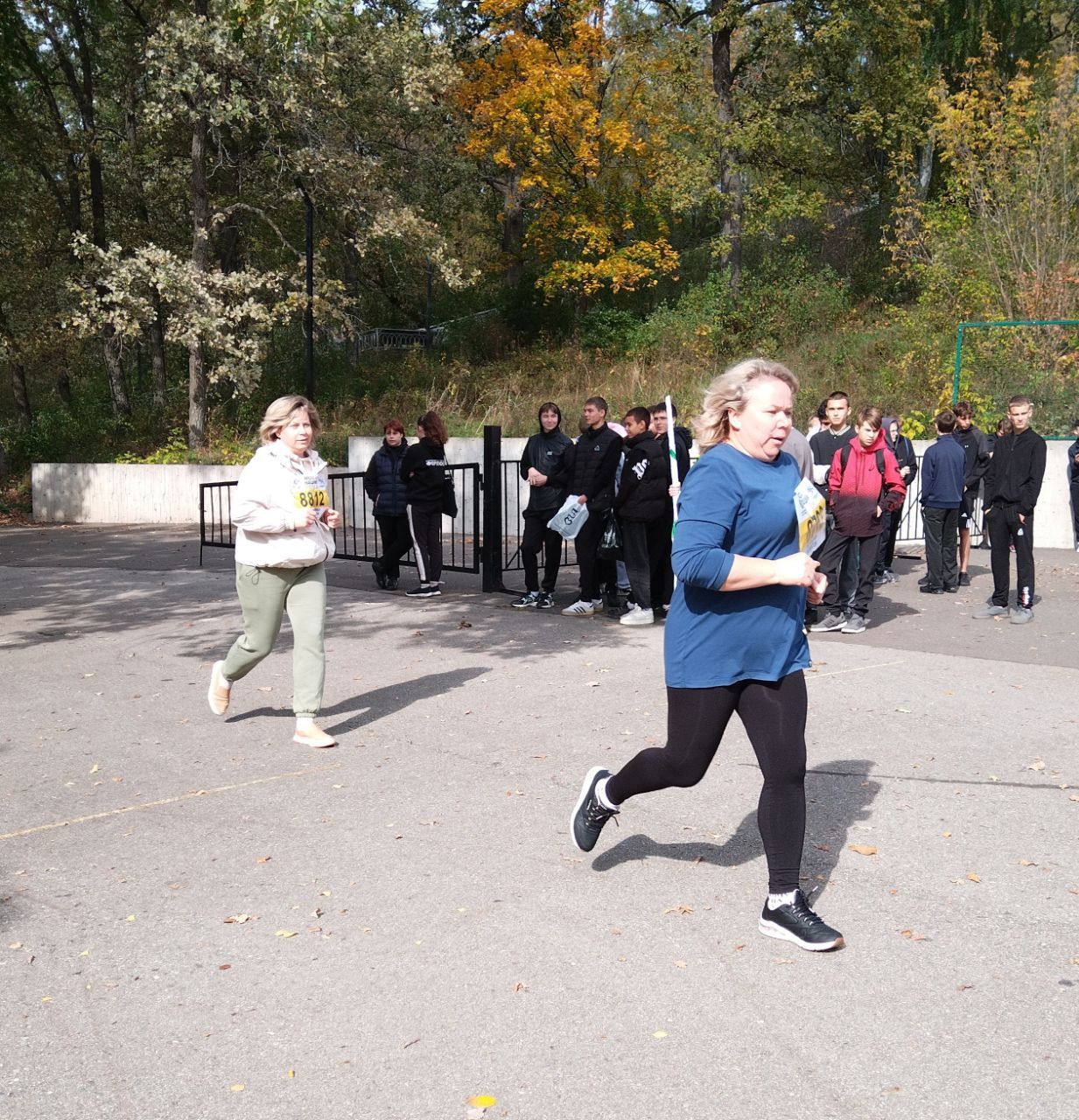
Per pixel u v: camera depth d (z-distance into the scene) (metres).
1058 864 4.47
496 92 25.95
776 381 3.72
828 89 26.45
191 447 23.02
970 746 6.08
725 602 3.78
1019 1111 2.85
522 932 3.90
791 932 3.78
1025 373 16.67
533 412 20.77
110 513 20.77
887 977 3.56
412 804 5.22
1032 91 22.08
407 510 11.37
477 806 5.18
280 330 27.44
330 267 29.59
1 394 36.19
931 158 26.69
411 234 23.05
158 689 7.50
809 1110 2.87
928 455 11.27
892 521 12.02
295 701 6.23
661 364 23.92
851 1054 3.12
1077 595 11.16
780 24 25.03
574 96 26.14
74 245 21.12
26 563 14.30
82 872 4.49
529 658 8.27
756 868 4.44
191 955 3.78
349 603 10.73
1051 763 5.78
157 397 27.78
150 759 5.98
